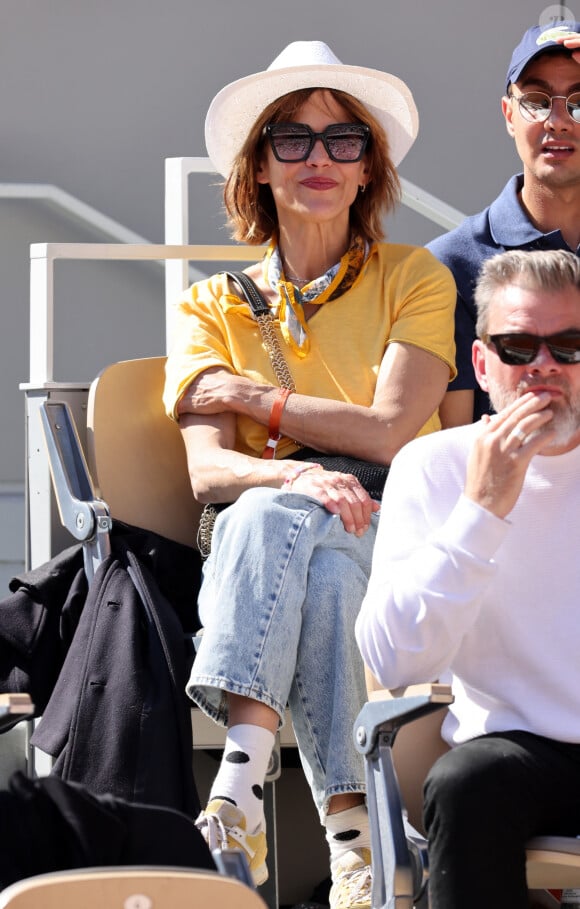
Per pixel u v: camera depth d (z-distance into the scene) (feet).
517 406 27.43
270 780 37.29
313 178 42.32
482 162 66.03
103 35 65.16
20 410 65.72
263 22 65.41
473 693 28.71
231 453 40.01
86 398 44.60
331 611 33.94
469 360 43.68
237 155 44.70
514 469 26.91
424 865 26.13
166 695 34.76
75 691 35.37
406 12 65.62
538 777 25.89
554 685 27.63
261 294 42.88
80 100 65.21
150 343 66.49
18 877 21.70
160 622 35.88
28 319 65.98
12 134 65.05
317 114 43.16
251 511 34.47
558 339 27.63
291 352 41.83
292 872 42.52
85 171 65.36
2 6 64.64
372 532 36.55
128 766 34.04
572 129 42.29
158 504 43.57
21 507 65.10
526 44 42.70
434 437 29.76
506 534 27.37
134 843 22.16
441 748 29.73
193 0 65.26
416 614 27.30
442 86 65.77
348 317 42.14
